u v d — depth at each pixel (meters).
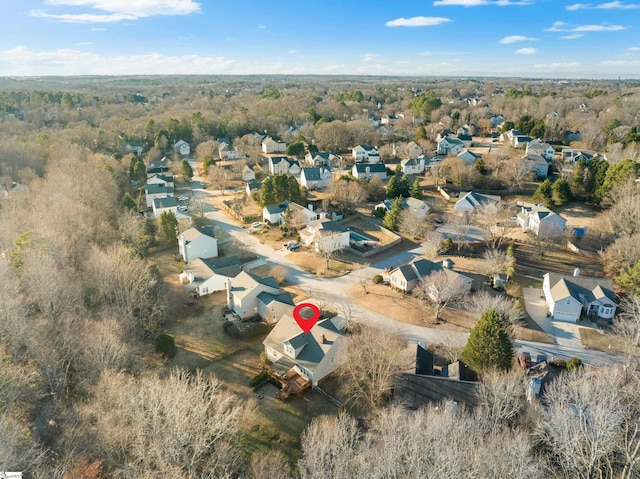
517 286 61.62
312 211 85.81
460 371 41.97
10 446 26.42
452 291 55.22
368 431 33.72
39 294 45.75
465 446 26.58
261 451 35.47
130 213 78.56
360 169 111.31
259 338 51.47
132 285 51.12
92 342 37.31
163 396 28.98
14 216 68.88
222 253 74.94
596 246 72.56
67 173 87.81
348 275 66.94
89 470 26.48
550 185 90.81
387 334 45.41
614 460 30.45
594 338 50.44
